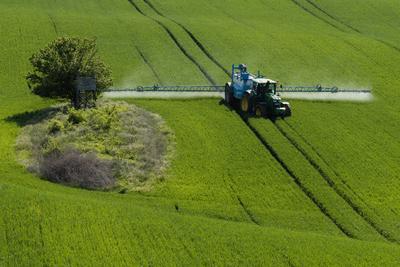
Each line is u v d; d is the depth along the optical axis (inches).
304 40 4473.4
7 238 1640.0
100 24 4574.3
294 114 3046.3
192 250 1673.2
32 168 2381.9
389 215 2228.1
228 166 2514.8
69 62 2871.6
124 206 1948.8
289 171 2503.7
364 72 3924.7
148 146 2596.0
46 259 1551.4
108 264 1556.3
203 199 2272.4
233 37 4436.5
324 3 5585.6
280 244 1763.0
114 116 2765.7
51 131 2657.5
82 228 1722.4
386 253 1784.0
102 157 2448.3
